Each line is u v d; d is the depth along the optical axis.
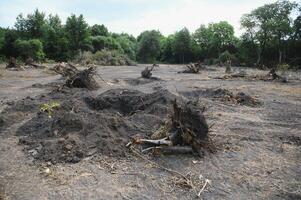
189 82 22.44
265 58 60.12
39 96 13.97
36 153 7.29
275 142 8.64
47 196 5.52
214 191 5.82
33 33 63.28
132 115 10.25
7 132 8.96
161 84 20.41
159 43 74.94
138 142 7.52
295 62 52.47
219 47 74.31
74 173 6.34
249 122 10.67
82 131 8.03
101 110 11.56
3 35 54.25
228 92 15.24
